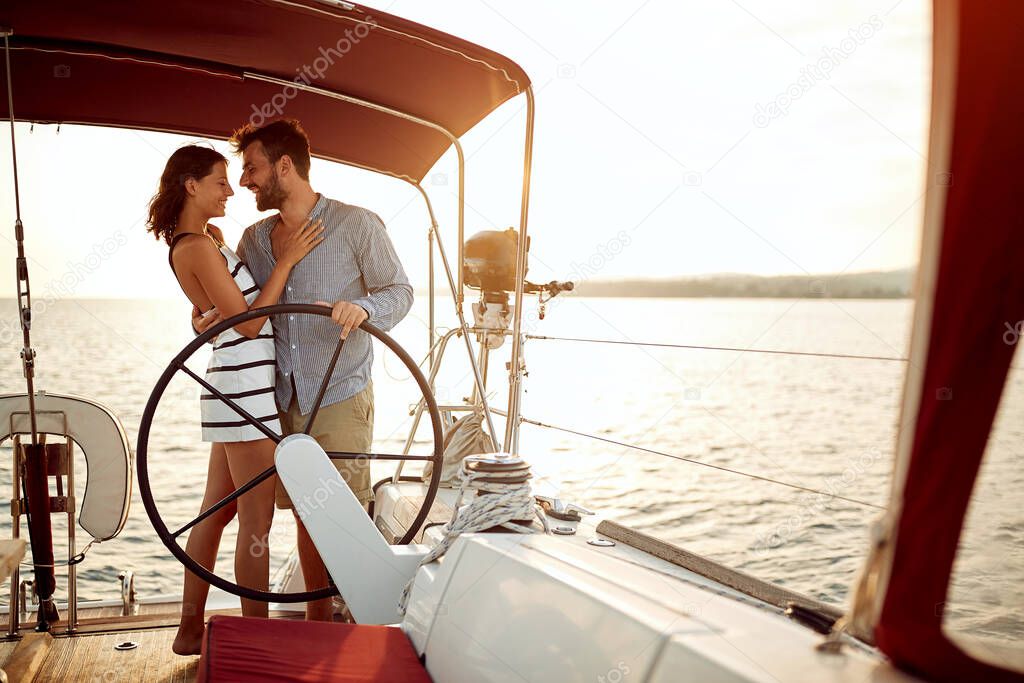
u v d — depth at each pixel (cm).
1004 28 69
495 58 198
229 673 129
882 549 82
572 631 108
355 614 182
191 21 194
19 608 228
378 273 224
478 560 139
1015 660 77
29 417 234
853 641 92
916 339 77
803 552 432
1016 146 70
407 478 282
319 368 221
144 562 589
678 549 144
